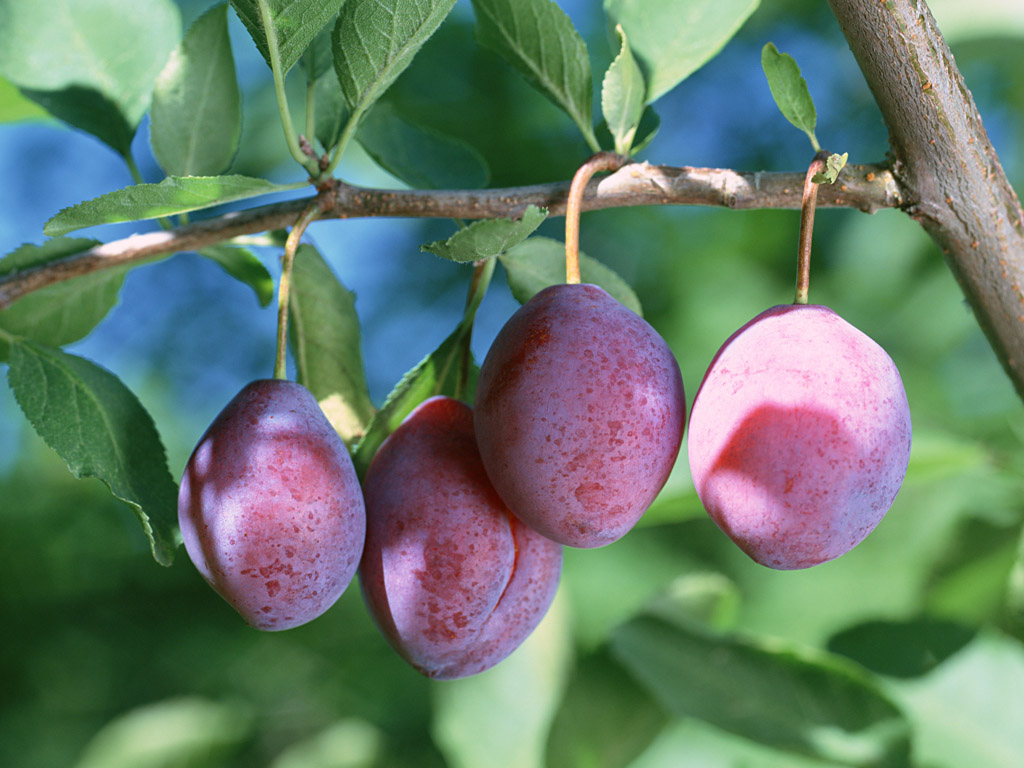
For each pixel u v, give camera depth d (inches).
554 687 23.3
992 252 17.7
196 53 20.2
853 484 16.1
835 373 16.2
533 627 18.1
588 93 19.0
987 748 20.1
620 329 16.8
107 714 53.8
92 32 20.6
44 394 17.8
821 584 33.8
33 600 56.9
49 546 58.4
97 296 20.2
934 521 29.9
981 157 17.4
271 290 20.6
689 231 46.2
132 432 18.2
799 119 17.2
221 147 20.4
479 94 45.2
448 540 17.3
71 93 20.6
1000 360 18.2
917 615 21.0
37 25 20.5
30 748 53.4
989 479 27.1
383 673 45.8
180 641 54.0
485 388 16.9
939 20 29.8
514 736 23.0
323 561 16.8
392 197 18.0
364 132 20.5
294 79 40.5
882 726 20.0
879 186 17.6
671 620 20.8
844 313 39.4
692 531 37.7
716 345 42.8
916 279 38.1
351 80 17.6
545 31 18.7
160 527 17.8
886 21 16.9
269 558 16.6
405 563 17.4
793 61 16.9
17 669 55.2
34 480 60.6
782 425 16.2
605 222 46.9
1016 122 36.6
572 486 16.5
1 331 18.0
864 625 21.1
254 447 16.8
